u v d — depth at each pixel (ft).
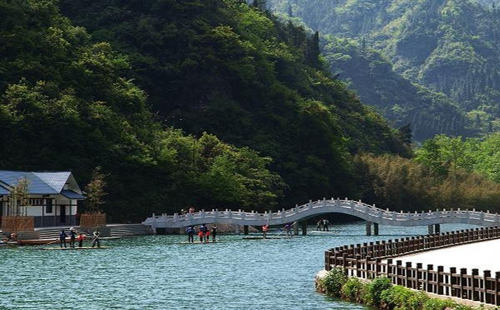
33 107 493.77
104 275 249.96
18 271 259.19
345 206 440.86
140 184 517.14
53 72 537.65
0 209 395.14
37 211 415.44
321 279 210.79
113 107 553.23
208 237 393.09
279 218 440.04
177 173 532.32
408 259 244.42
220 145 572.51
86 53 577.84
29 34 557.74
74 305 190.70
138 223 485.97
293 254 324.39
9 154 482.28
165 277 245.24
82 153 501.56
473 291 148.77
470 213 433.48
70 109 498.28
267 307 184.85
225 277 245.24
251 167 575.38
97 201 447.42
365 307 175.63
